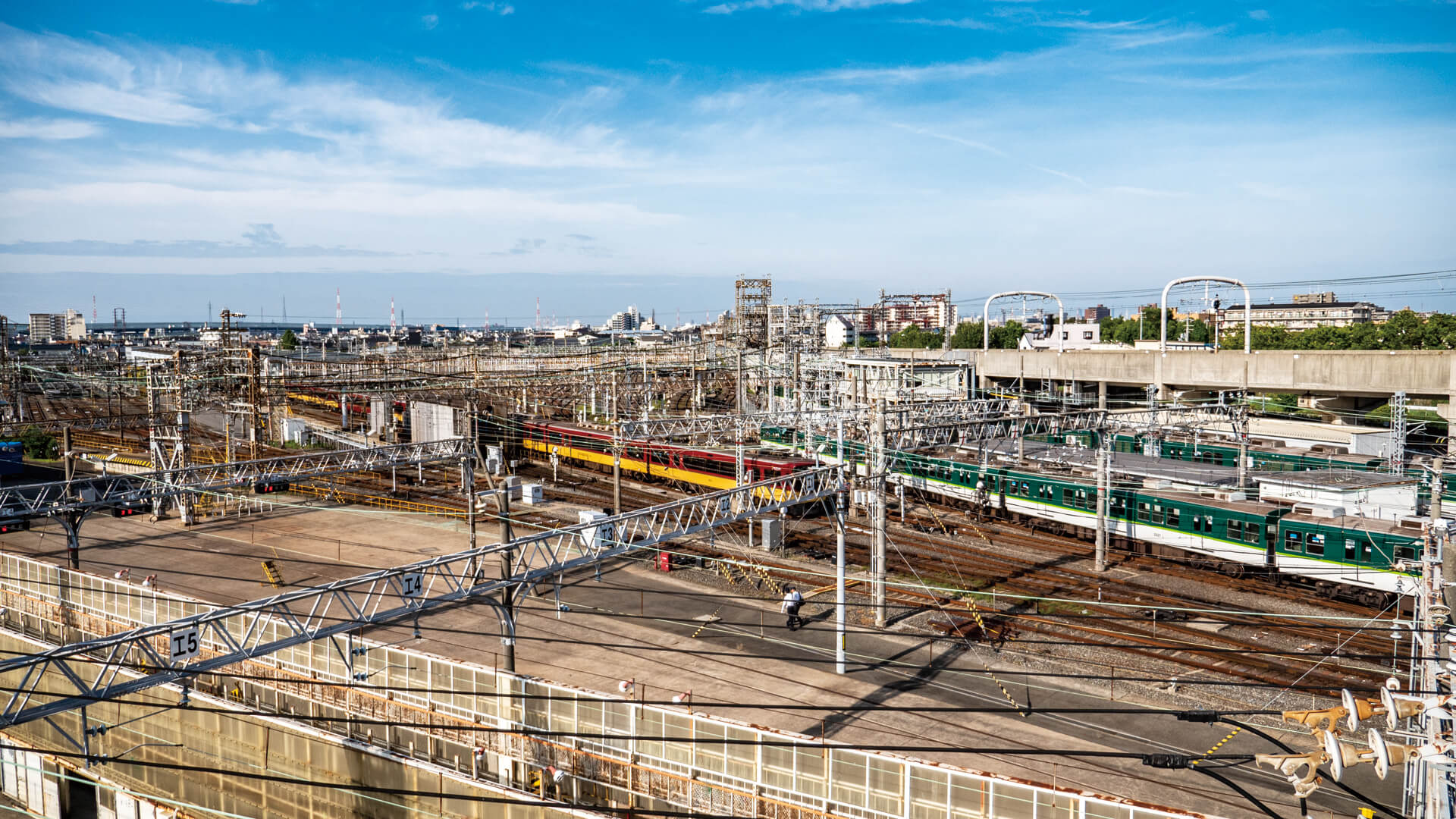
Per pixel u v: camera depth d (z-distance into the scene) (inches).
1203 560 2089.1
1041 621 1710.1
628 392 4276.6
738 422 2390.5
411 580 1068.5
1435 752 587.2
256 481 2047.2
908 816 936.3
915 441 1878.7
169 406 3459.6
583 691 1101.7
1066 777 1118.4
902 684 1421.0
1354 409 3213.6
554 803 1079.0
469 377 4222.4
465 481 2349.9
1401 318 4704.7
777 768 999.6
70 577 1565.0
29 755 1317.7
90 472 3334.2
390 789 1202.6
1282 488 2101.4
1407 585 1662.2
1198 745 1216.2
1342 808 1048.2
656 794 1044.5
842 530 1510.8
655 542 1348.4
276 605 957.2
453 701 1179.9
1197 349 3922.2
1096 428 2112.5
